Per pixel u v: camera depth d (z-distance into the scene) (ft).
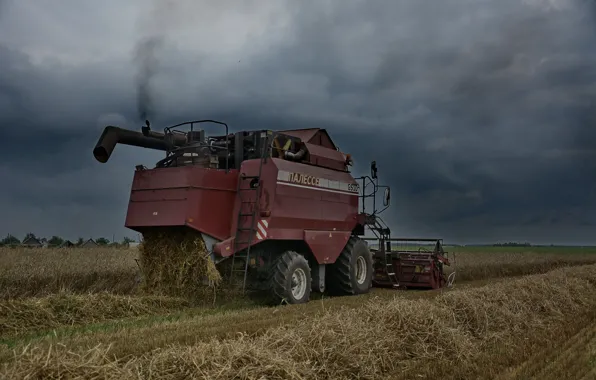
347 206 44.37
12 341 22.59
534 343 25.80
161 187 34.24
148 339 21.77
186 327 25.17
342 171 44.80
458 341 23.91
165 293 34.09
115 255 53.67
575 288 42.45
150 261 35.22
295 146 40.86
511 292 35.78
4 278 39.37
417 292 46.01
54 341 21.70
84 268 44.93
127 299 31.14
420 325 24.38
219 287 34.68
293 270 36.11
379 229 49.62
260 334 23.40
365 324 23.49
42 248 67.51
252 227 35.04
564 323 31.65
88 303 29.50
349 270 43.14
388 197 49.49
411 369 20.70
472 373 20.16
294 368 17.51
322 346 19.98
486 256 92.48
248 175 36.19
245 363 17.37
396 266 49.80
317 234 39.70
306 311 30.99
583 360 22.16
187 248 33.86
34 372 14.64
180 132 38.70
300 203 38.09
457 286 52.44
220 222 34.76
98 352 16.28
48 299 28.99
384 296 41.22
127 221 35.24
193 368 16.63
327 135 45.14
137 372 15.75
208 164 36.29
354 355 20.04
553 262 90.27
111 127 34.83
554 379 19.58
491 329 28.09
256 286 36.73
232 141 39.29
